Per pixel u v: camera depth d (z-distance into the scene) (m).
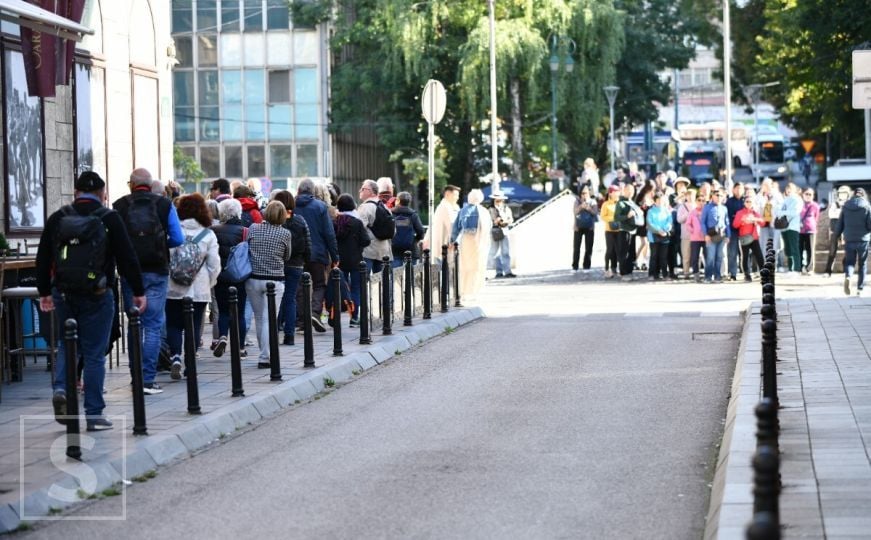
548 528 11.69
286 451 15.48
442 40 87.12
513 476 13.84
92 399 15.95
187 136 97.25
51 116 27.50
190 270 20.11
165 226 18.78
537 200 77.69
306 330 21.55
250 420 17.64
